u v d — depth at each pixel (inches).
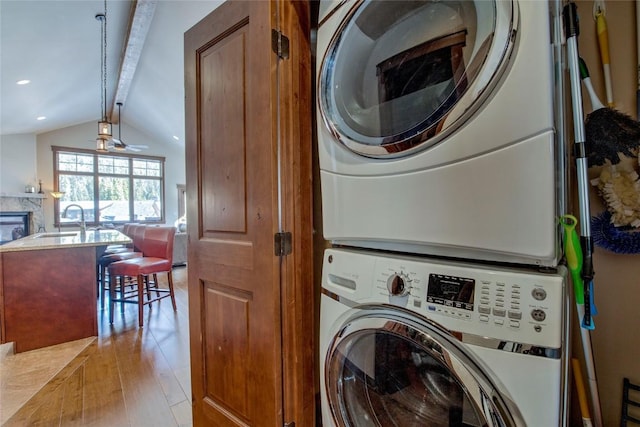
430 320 29.3
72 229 313.4
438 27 30.5
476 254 28.8
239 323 48.9
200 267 56.0
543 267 26.1
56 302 102.5
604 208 36.8
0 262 95.1
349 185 38.2
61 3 129.7
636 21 35.7
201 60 55.2
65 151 313.1
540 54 24.1
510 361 25.0
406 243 33.2
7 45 140.3
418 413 32.2
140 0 143.8
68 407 68.1
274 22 44.5
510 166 25.5
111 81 242.5
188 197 58.8
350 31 38.8
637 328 35.5
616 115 34.0
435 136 29.3
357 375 37.6
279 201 44.8
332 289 39.1
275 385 44.1
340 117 39.1
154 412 66.3
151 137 365.7
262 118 44.6
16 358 91.4
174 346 100.1
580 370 34.4
